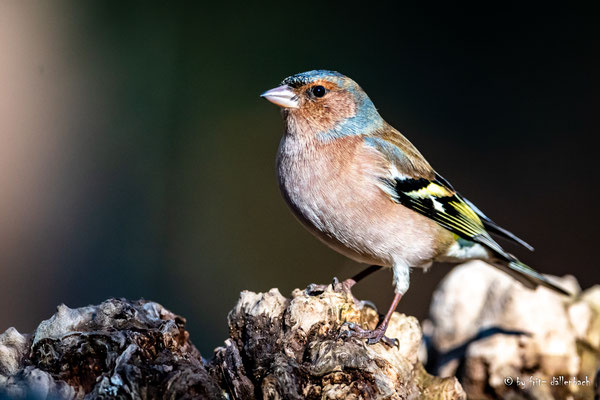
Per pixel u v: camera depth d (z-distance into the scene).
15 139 13.45
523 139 14.31
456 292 7.55
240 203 13.40
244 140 14.25
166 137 14.20
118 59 14.70
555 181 13.51
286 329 5.32
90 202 13.16
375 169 6.34
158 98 14.61
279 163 6.63
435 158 14.24
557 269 12.44
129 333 4.88
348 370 4.96
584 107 14.59
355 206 6.31
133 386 4.57
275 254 12.79
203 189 13.52
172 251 12.80
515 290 7.20
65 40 14.41
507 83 15.27
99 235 12.81
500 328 6.98
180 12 15.17
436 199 6.74
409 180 6.59
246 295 5.54
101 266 12.50
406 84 15.50
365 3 16.23
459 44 15.91
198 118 14.55
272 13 15.74
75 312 5.02
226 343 5.44
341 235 6.44
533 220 12.96
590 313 7.10
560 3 15.70
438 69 15.65
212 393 4.69
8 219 12.62
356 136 6.54
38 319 11.68
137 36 14.96
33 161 13.38
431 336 7.54
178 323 5.50
